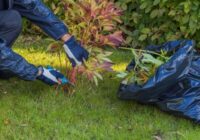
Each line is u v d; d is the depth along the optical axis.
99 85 4.43
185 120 3.86
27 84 4.36
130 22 5.50
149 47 4.34
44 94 4.17
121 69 4.92
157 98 3.90
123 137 3.57
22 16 4.14
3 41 3.79
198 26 4.97
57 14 5.06
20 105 3.98
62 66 4.88
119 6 5.39
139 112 3.97
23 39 5.79
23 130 3.63
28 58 5.12
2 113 3.84
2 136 3.54
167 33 5.25
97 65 3.98
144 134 3.65
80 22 4.10
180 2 5.04
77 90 4.27
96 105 4.05
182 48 3.83
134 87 3.79
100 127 3.71
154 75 3.76
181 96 3.84
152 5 5.19
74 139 3.53
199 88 3.82
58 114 3.86
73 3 4.09
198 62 3.95
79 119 3.83
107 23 4.10
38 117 3.79
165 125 3.78
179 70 3.73
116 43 4.09
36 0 4.05
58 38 4.03
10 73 3.87
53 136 3.57
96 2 4.16
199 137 3.60
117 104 4.09
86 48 4.06
